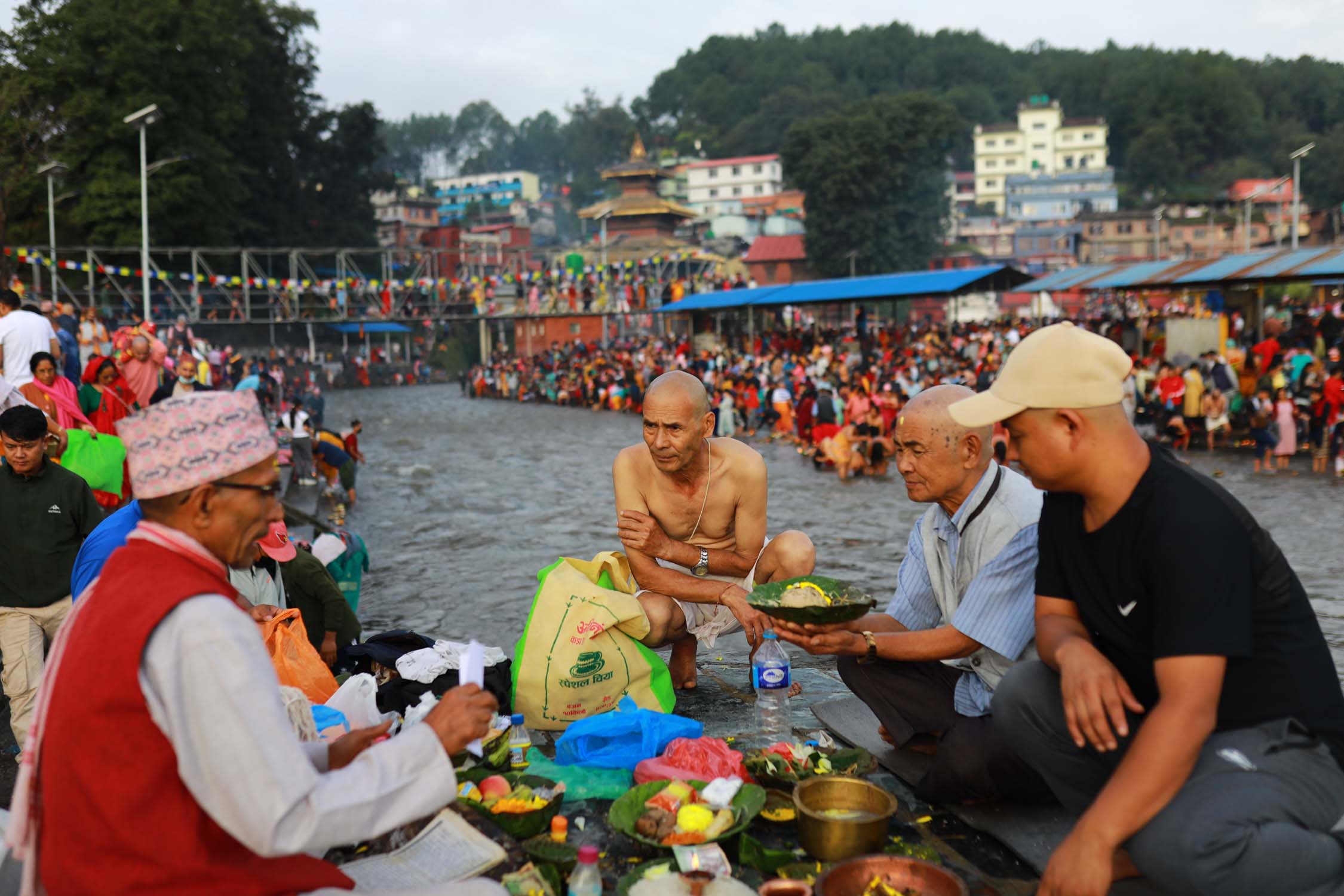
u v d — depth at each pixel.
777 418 25.81
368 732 2.54
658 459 4.18
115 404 8.68
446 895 2.24
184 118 43.41
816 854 2.96
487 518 13.36
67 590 4.68
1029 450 2.54
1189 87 139.12
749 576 4.64
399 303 49.25
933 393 3.47
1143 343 28.42
